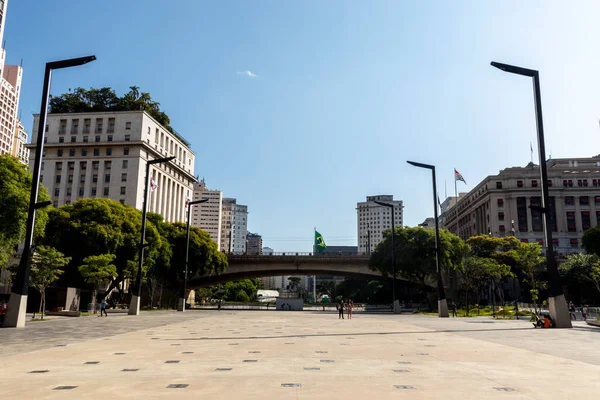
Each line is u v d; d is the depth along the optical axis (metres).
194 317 43.38
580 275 71.31
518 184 114.12
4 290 51.59
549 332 24.16
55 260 36.50
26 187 41.38
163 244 67.38
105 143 96.75
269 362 12.55
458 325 31.09
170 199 111.00
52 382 9.58
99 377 10.18
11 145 180.50
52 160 99.00
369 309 86.00
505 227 112.62
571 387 9.08
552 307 27.86
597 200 110.94
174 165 111.50
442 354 14.46
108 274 47.19
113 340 19.42
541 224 111.19
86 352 15.00
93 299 54.75
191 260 74.12
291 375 10.45
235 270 87.25
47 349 15.95
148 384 9.34
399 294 114.00
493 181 115.75
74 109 105.31
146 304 80.75
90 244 53.88
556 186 112.25
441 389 8.88
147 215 69.31
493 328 27.55
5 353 14.77
